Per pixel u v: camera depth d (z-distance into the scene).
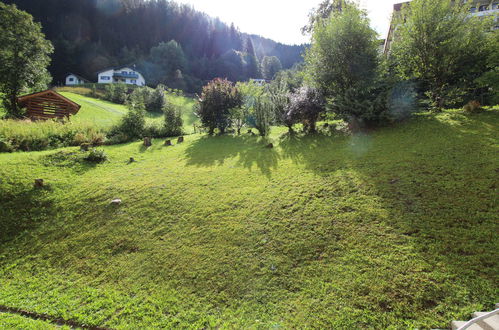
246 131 13.88
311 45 11.59
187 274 4.11
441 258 3.48
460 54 9.23
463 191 4.67
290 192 5.90
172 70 65.81
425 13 9.29
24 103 17.20
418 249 3.70
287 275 3.80
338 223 4.57
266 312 3.33
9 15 18.00
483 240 3.65
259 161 8.30
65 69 58.47
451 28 8.91
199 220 5.44
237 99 13.74
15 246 5.29
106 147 11.47
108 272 4.39
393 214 4.49
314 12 20.09
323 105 10.27
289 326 3.08
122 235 5.29
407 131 8.27
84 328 3.38
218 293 3.72
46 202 6.58
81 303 3.81
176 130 15.31
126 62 66.75
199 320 3.33
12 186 7.02
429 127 8.09
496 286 3.02
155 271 4.28
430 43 9.39
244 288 3.72
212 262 4.27
